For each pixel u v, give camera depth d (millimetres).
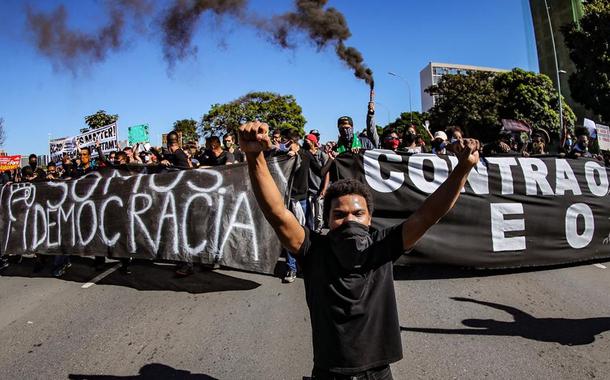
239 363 3381
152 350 3686
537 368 3172
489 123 40125
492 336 3711
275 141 8641
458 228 5426
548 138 8430
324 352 1678
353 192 1798
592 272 5500
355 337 1649
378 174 5527
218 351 3598
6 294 5543
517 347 3500
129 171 6023
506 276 5410
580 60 30578
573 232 5738
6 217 6480
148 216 5566
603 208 5871
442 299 4637
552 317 4086
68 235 6047
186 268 5844
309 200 6113
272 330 3971
